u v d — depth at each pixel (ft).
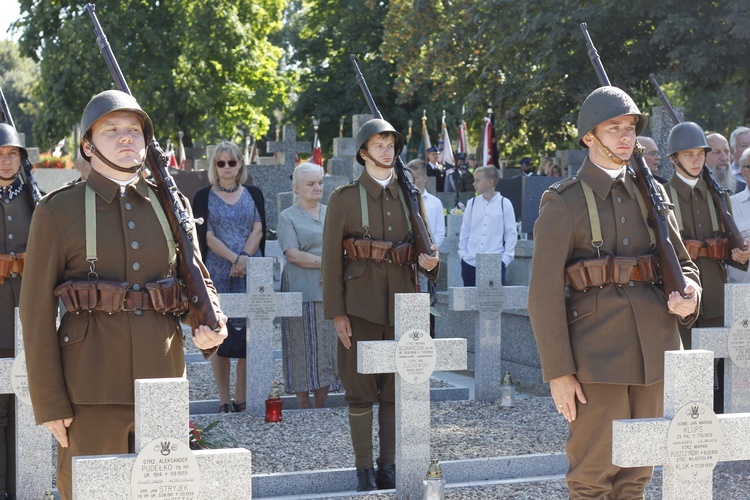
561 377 15.38
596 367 15.35
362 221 21.97
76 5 120.98
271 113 156.87
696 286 15.49
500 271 30.99
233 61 124.36
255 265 28.73
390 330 22.15
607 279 15.58
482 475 22.27
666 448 13.96
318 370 29.99
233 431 26.81
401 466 20.29
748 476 21.91
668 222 15.97
